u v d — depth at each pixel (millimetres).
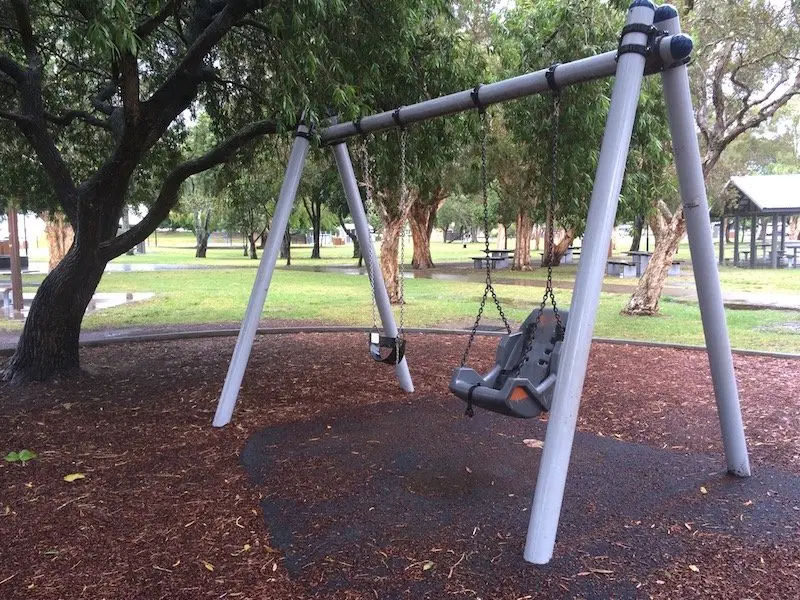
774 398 5465
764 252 29859
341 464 3908
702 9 9000
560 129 5867
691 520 3150
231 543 2902
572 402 2865
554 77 3428
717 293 3633
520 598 2471
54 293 5887
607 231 2924
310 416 4949
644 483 3619
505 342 4023
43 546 2875
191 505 3312
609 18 6102
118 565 2707
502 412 3377
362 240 5570
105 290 16156
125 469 3832
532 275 22109
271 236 4949
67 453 4102
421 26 5551
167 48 7484
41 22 6715
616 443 4305
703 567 2701
